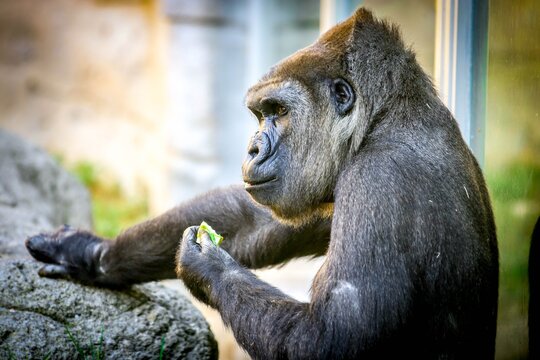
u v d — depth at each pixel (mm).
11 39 30312
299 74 8047
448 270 7375
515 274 9148
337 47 8094
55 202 14141
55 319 8477
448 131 7859
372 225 7156
